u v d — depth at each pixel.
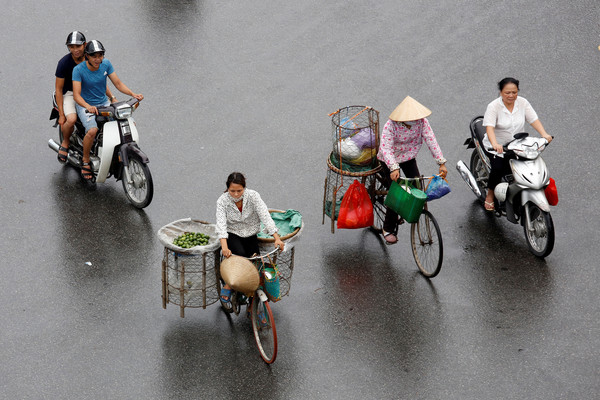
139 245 20.86
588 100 26.88
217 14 31.88
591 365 16.89
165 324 18.11
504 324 18.12
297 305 18.77
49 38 30.25
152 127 25.73
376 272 19.97
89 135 22.44
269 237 17.89
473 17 31.59
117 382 16.50
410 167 20.44
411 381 16.56
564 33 30.42
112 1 32.69
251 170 23.83
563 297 18.91
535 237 20.31
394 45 30.03
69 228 21.50
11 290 19.11
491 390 16.30
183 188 23.03
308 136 25.41
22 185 23.23
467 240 21.11
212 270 17.58
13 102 26.86
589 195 22.53
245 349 17.41
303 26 31.17
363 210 20.38
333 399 16.08
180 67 28.75
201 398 16.12
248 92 27.55
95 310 18.52
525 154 19.72
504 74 28.36
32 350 17.28
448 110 26.66
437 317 18.38
